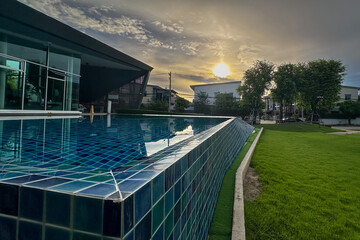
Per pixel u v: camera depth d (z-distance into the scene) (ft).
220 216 7.53
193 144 5.64
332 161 18.65
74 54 37.83
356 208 9.52
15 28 26.81
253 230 7.59
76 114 36.60
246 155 17.20
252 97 84.74
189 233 4.36
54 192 2.17
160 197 2.86
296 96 85.87
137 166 3.33
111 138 11.60
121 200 1.94
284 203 9.78
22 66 28.12
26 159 5.53
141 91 66.44
